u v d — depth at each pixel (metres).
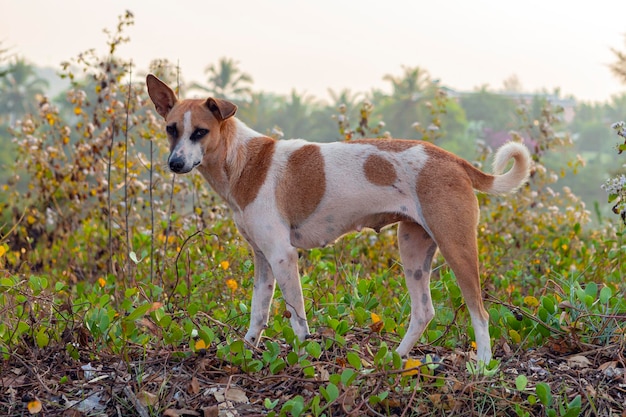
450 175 5.02
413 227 5.27
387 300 6.85
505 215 9.80
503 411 4.54
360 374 4.60
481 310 5.00
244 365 4.96
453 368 4.90
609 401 4.61
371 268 8.28
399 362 4.61
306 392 4.72
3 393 4.79
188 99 5.38
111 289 7.06
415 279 5.29
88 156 9.27
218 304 6.58
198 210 8.45
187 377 4.90
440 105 10.00
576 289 5.90
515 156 5.18
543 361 5.17
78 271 8.66
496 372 4.80
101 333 5.36
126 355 5.03
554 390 4.77
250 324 5.39
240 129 5.41
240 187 5.29
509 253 8.94
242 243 7.55
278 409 4.59
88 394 4.79
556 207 10.16
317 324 5.91
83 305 5.72
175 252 7.91
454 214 4.96
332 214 5.22
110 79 8.79
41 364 5.14
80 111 9.14
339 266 7.45
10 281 5.75
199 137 5.23
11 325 5.44
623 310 5.68
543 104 10.80
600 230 10.71
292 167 5.25
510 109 57.72
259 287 5.39
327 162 5.21
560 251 8.34
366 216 5.22
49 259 9.02
